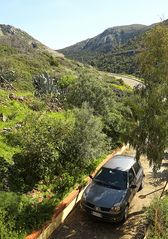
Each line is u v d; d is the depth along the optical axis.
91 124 14.65
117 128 20.64
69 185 13.01
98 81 23.80
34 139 12.56
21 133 13.74
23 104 20.45
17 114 17.81
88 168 15.38
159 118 11.88
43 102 22.00
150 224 10.90
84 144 14.44
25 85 32.81
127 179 13.18
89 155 14.59
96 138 14.91
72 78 34.56
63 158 14.38
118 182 13.05
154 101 12.16
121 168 13.69
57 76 40.97
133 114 12.93
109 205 11.82
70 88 23.77
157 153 12.20
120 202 12.00
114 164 14.05
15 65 42.97
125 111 13.45
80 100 22.50
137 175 14.40
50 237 10.78
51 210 11.05
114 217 11.77
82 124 14.58
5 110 17.98
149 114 12.35
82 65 74.88
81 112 14.82
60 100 24.05
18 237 9.20
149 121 12.27
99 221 12.23
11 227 9.33
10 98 20.73
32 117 15.41
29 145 12.48
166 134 11.92
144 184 16.05
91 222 12.11
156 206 11.28
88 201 12.11
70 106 22.67
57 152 13.11
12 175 12.14
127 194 12.57
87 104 16.19
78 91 22.75
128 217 12.71
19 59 49.09
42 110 20.39
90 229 11.63
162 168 18.41
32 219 10.13
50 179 13.20
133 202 13.98
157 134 12.04
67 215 12.25
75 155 14.48
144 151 12.62
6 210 9.70
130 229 11.81
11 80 31.50
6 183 11.54
